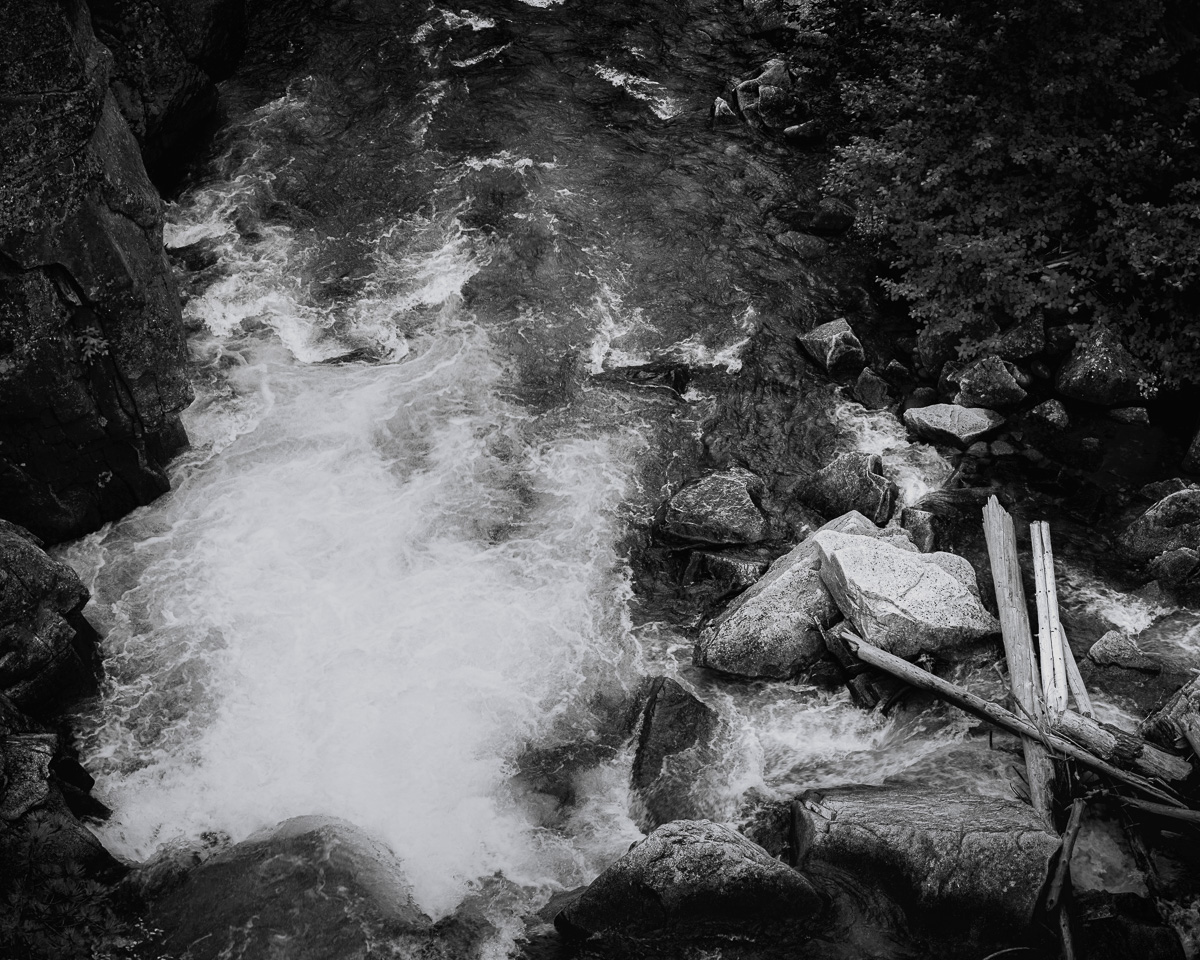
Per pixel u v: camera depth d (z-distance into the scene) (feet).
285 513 37.88
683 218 49.73
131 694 32.71
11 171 31.50
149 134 47.37
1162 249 41.09
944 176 45.55
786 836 29.68
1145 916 26.89
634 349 44.50
